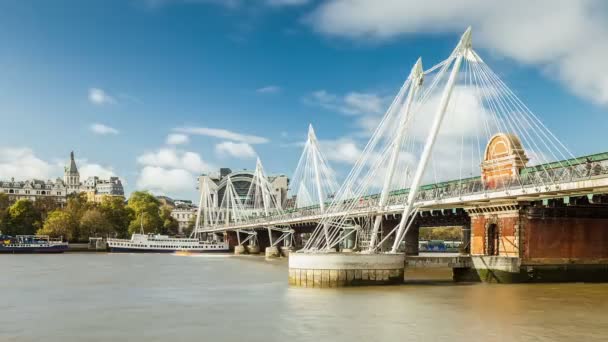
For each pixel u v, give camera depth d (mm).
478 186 74000
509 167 70312
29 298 58000
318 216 109500
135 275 87875
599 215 68750
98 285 71438
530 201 65875
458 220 87375
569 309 47156
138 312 47969
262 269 103000
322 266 62250
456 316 43812
